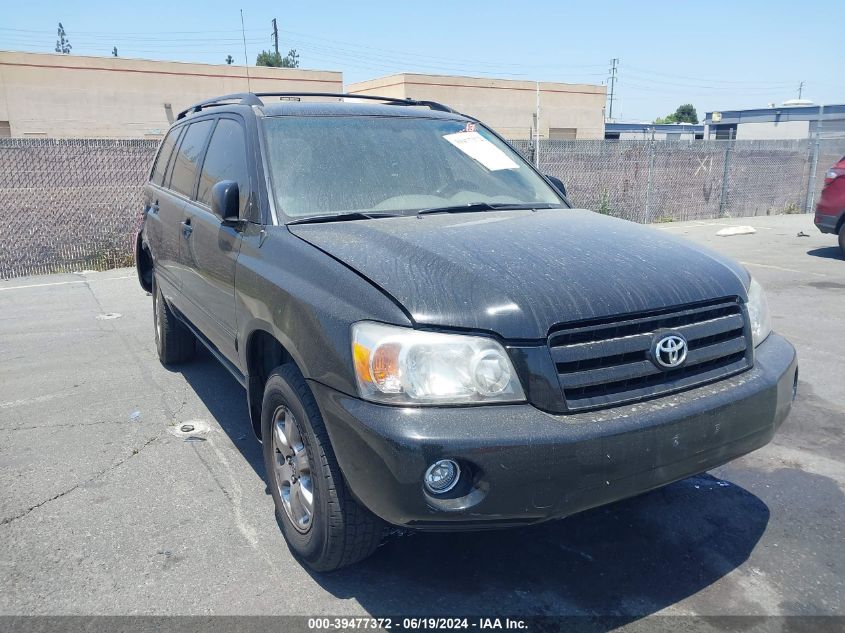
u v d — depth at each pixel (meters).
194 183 4.66
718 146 16.27
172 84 37.56
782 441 4.36
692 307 2.79
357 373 2.52
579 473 2.44
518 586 2.96
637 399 2.61
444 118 4.46
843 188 10.52
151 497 3.72
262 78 39.69
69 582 3.00
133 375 5.64
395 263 2.77
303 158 3.70
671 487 3.80
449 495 2.42
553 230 3.26
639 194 15.49
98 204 10.75
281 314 2.96
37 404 5.01
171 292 5.15
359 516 2.75
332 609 2.82
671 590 2.93
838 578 3.00
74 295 8.66
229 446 4.32
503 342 2.48
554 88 47.06
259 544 3.28
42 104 34.84
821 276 9.29
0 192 9.95
